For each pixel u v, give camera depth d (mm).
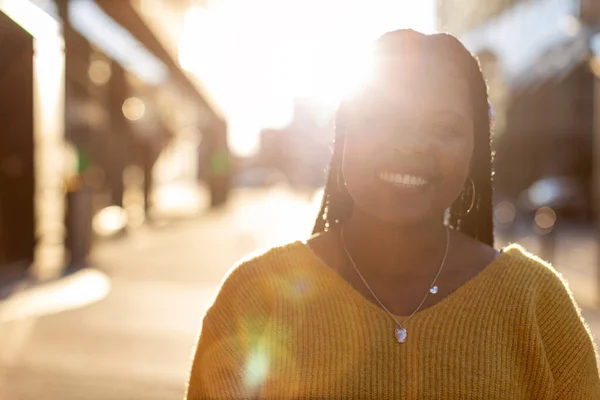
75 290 8375
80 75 12641
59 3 8516
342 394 1194
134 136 18859
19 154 9664
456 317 1230
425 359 1203
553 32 25156
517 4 29781
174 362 5441
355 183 1277
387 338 1217
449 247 1325
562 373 1275
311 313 1250
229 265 11281
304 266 1300
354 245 1327
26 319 6785
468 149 1284
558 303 1301
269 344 1244
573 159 27109
